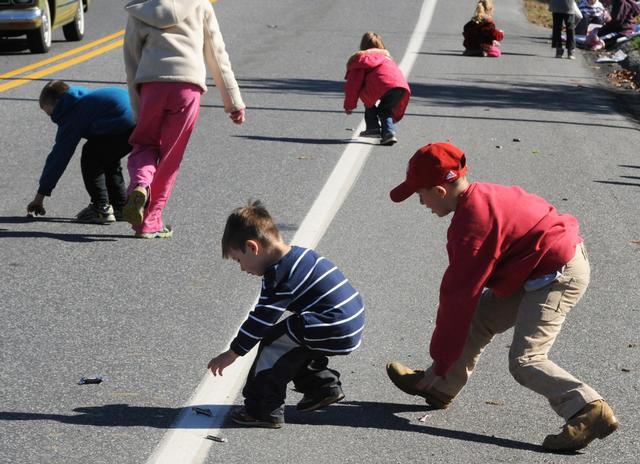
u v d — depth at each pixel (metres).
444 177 8.35
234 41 36.09
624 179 18.45
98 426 8.60
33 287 11.91
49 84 14.16
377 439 8.59
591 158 20.05
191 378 9.62
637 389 9.80
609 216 15.97
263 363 8.55
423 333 10.94
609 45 38.19
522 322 8.55
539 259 8.41
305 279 8.28
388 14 44.84
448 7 47.97
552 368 8.42
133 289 11.95
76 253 13.20
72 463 7.98
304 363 8.72
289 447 8.38
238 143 20.02
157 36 13.44
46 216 14.84
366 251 13.66
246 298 11.78
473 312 8.41
